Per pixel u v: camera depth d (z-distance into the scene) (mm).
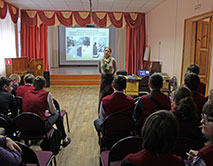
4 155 1076
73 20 7445
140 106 2066
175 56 5316
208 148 979
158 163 839
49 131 2381
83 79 8055
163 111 889
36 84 2438
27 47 7617
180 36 5004
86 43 10602
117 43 9445
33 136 2213
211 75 3803
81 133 3338
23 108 2359
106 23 7555
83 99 5656
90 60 10844
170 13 5625
